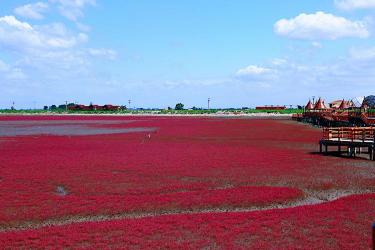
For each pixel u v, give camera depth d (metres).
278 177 32.56
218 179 31.89
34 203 24.20
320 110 126.31
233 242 17.73
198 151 49.25
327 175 33.25
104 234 18.67
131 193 27.11
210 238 18.25
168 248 17.06
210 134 77.75
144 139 66.81
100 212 22.55
